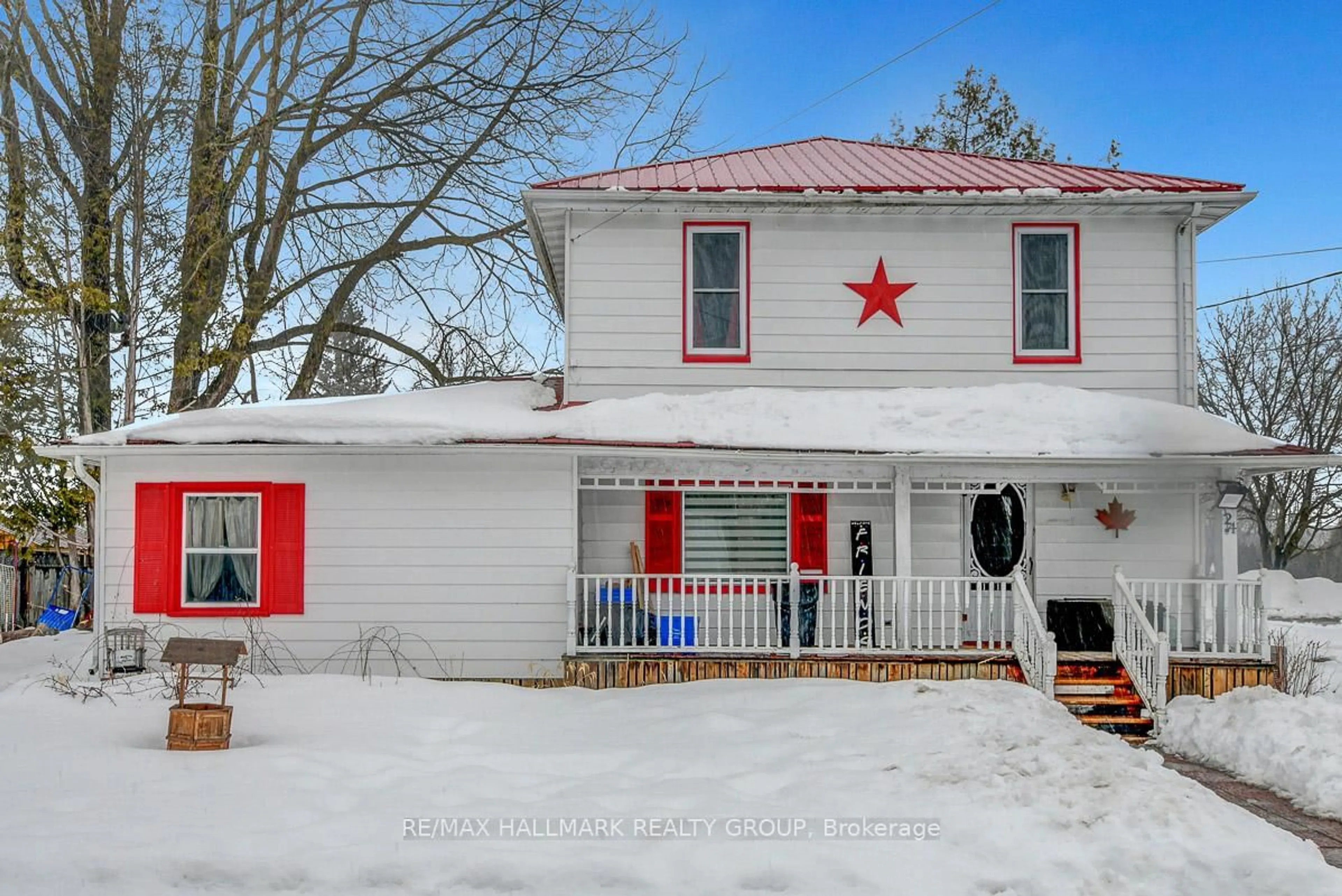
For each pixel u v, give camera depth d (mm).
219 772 9062
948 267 15664
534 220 16062
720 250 15750
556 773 9383
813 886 6828
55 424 21000
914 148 19656
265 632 13836
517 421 14305
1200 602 14156
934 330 15602
